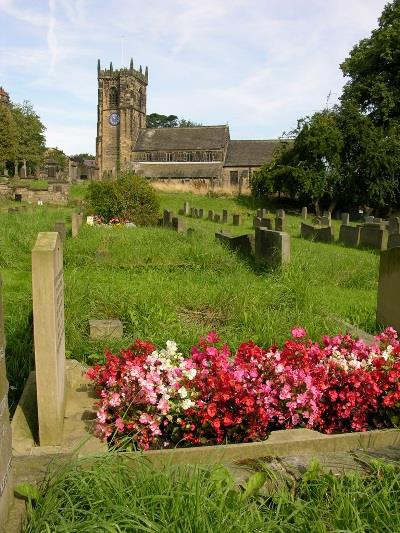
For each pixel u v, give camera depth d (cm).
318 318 665
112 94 7838
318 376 404
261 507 281
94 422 382
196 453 336
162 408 359
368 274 1134
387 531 259
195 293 795
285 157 4388
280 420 387
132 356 421
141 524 253
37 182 4594
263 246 1234
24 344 538
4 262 1123
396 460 330
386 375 403
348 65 4622
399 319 649
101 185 2447
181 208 4156
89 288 758
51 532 250
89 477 278
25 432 366
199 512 248
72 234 1639
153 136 7394
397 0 4450
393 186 4078
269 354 423
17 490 275
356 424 396
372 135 4056
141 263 1181
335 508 271
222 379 376
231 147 7162
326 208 4459
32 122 7288
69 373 478
